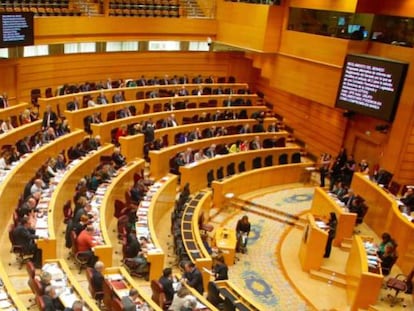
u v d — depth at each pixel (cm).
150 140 1881
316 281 1407
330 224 1497
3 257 1112
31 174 1457
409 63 1703
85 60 2214
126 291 977
